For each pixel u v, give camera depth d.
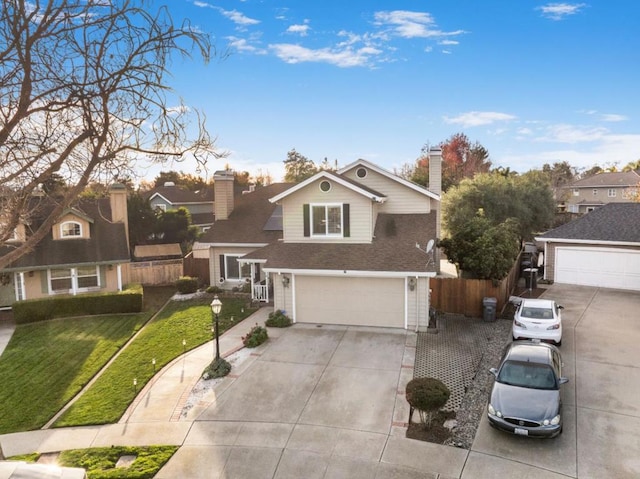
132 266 30.36
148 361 16.20
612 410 11.48
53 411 12.84
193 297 25.52
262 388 13.49
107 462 10.25
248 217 28.45
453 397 12.63
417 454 10.02
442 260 35.59
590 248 24.94
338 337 17.55
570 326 17.94
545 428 9.98
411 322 18.19
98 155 9.17
